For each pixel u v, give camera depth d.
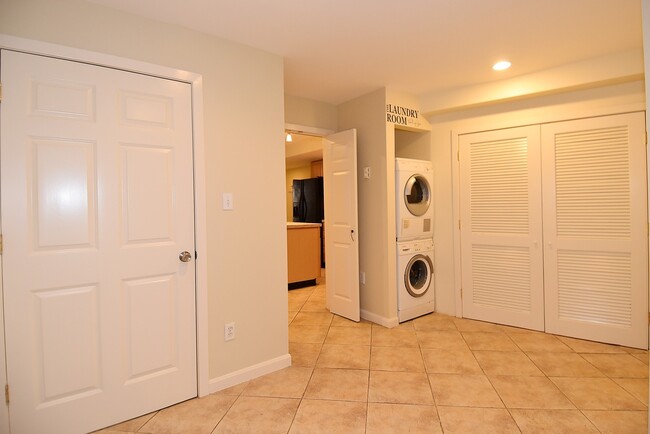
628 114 2.71
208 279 2.16
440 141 3.63
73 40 1.74
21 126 1.63
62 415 1.73
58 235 1.72
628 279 2.76
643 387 2.17
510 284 3.27
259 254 2.41
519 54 2.59
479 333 3.12
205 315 2.14
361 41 2.34
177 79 2.05
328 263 3.80
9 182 1.61
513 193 3.22
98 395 1.82
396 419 1.88
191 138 2.11
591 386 2.19
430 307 3.68
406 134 3.92
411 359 2.61
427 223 3.59
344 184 3.52
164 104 2.02
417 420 1.87
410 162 3.43
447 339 2.99
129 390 1.91
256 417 1.92
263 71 2.44
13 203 1.62
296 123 3.48
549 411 1.93
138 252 1.93
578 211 2.94
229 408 2.01
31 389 1.66
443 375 2.36
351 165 3.42
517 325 3.24
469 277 3.50
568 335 3.00
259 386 2.25
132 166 1.91
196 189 2.11
